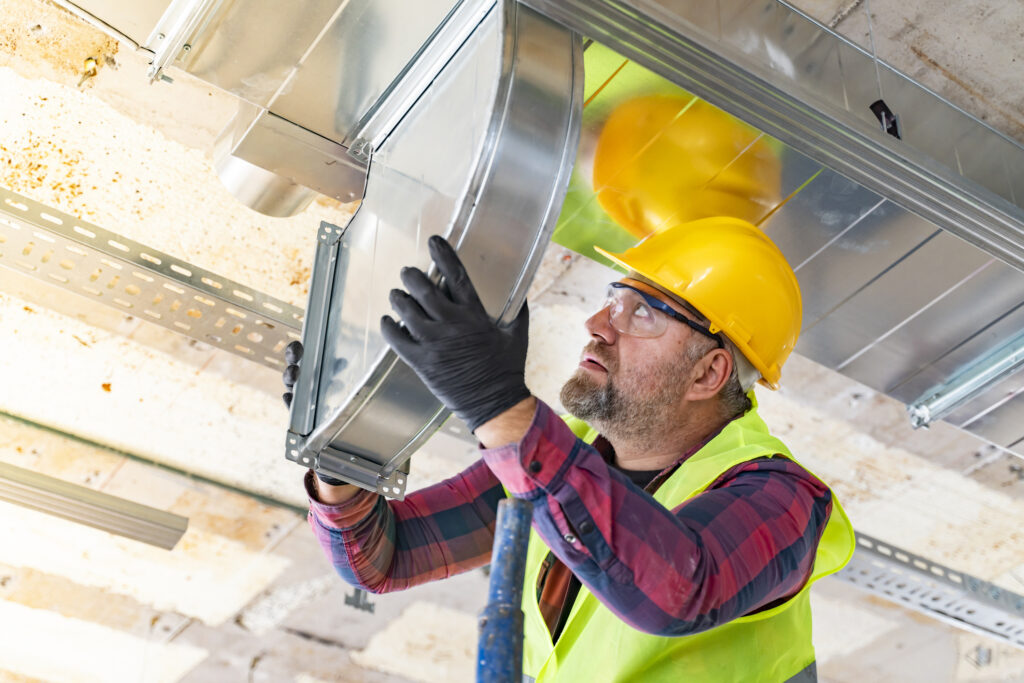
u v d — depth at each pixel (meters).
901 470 4.01
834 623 4.65
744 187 2.44
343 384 1.83
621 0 2.07
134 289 3.12
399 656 4.40
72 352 3.44
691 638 1.65
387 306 1.78
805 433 3.90
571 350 3.57
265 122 2.32
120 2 2.08
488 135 1.72
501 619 1.17
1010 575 4.43
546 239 1.73
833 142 2.35
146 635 4.19
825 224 2.54
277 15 2.05
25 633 4.09
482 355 1.46
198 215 3.12
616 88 2.19
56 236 2.97
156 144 2.96
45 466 3.74
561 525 1.43
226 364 3.49
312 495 1.90
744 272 2.07
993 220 2.57
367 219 2.14
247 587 4.14
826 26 2.66
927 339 2.93
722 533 1.52
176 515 3.83
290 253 3.22
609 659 1.66
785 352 2.13
